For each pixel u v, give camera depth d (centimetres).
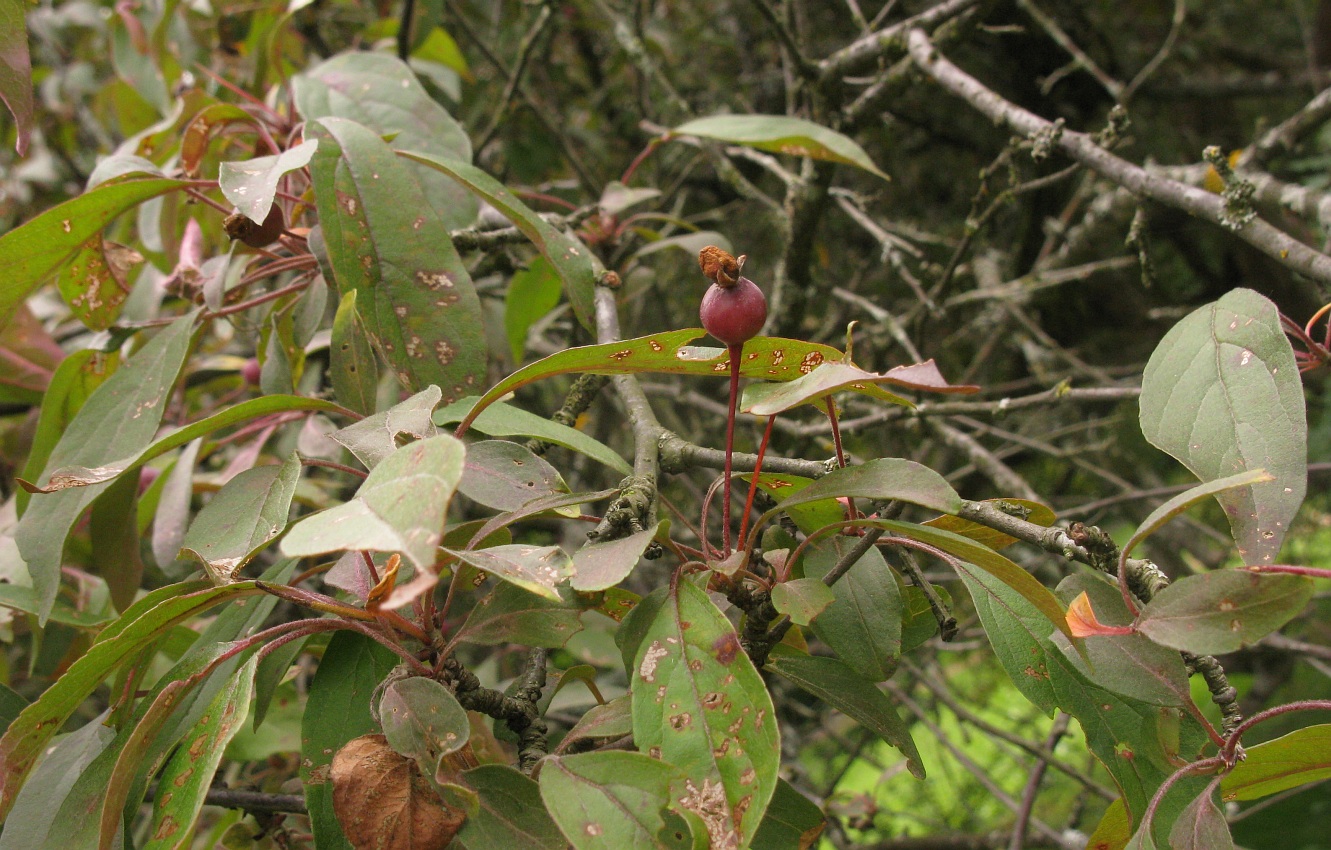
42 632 151
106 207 125
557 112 321
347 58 167
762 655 91
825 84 198
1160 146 423
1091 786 202
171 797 79
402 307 118
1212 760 84
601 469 281
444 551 77
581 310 127
